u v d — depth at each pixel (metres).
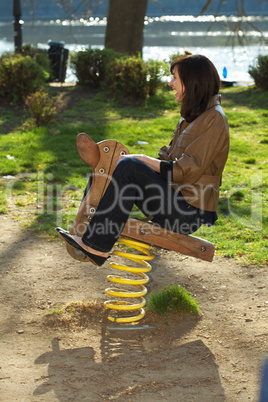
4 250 5.56
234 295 4.49
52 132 11.34
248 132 11.65
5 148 10.02
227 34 49.41
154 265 5.28
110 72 14.50
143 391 3.01
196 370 3.27
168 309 4.09
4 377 3.14
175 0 75.25
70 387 3.04
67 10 21.75
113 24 17.66
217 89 3.59
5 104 13.68
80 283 4.75
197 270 5.11
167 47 37.28
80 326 3.88
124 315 4.08
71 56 15.80
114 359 3.40
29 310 4.17
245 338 3.68
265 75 15.13
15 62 13.69
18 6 18.33
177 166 3.39
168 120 12.56
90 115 13.05
